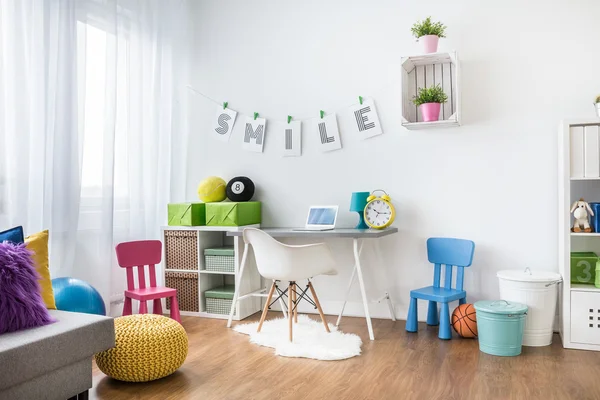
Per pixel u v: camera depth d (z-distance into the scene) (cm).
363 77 384
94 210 348
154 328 255
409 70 368
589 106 331
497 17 349
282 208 409
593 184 328
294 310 358
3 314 207
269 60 412
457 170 359
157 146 403
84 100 330
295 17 404
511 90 346
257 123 414
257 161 416
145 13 395
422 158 368
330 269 321
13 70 291
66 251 318
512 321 285
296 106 404
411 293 338
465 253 339
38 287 227
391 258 377
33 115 305
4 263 216
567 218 304
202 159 435
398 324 360
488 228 353
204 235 395
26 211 295
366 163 383
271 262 311
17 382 190
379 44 379
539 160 341
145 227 395
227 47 427
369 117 380
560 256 321
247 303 388
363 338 324
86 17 332
